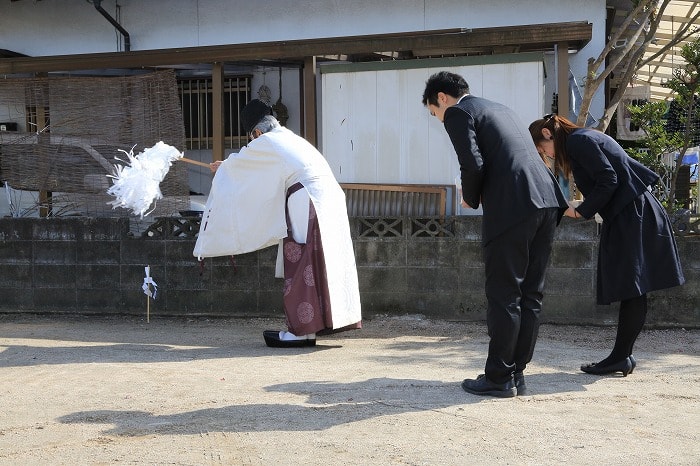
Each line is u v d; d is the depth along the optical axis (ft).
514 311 14.62
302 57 28.35
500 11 34.17
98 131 27.61
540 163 14.93
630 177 16.40
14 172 28.19
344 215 21.65
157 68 34.24
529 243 14.49
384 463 11.39
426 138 27.37
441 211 26.66
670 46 29.45
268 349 21.03
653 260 16.61
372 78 27.76
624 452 11.87
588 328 23.86
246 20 36.88
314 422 13.47
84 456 11.92
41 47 38.96
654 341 21.89
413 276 25.23
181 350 20.92
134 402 15.07
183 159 21.44
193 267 26.40
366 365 18.66
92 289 27.07
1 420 13.98
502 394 15.02
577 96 31.24
